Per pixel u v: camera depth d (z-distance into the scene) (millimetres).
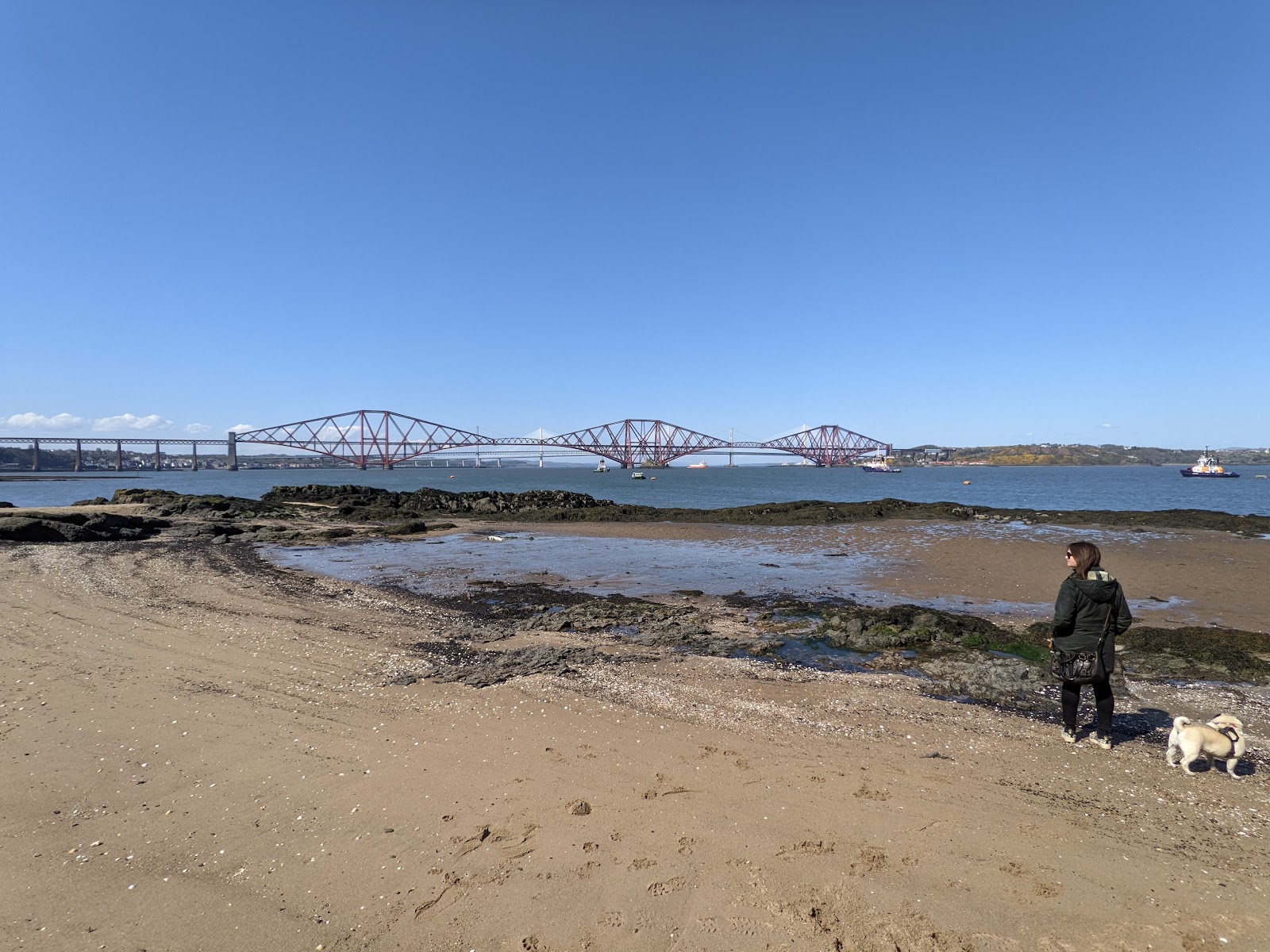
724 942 3150
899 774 4895
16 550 16891
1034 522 23594
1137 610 10281
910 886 3535
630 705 6406
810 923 3260
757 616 10344
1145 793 4594
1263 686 6969
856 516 26328
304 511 31766
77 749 5461
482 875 3697
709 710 6285
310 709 6332
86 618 9961
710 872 3691
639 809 4379
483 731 5742
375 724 5941
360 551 18516
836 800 4496
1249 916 3234
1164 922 3217
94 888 3658
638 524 26500
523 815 4328
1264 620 9594
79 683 7066
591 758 5191
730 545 19391
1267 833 4047
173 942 3227
